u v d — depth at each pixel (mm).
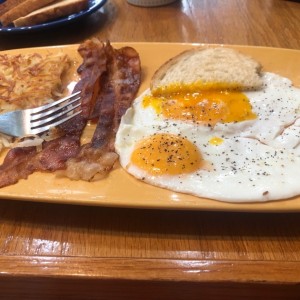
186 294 182
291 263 176
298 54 276
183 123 227
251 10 403
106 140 221
